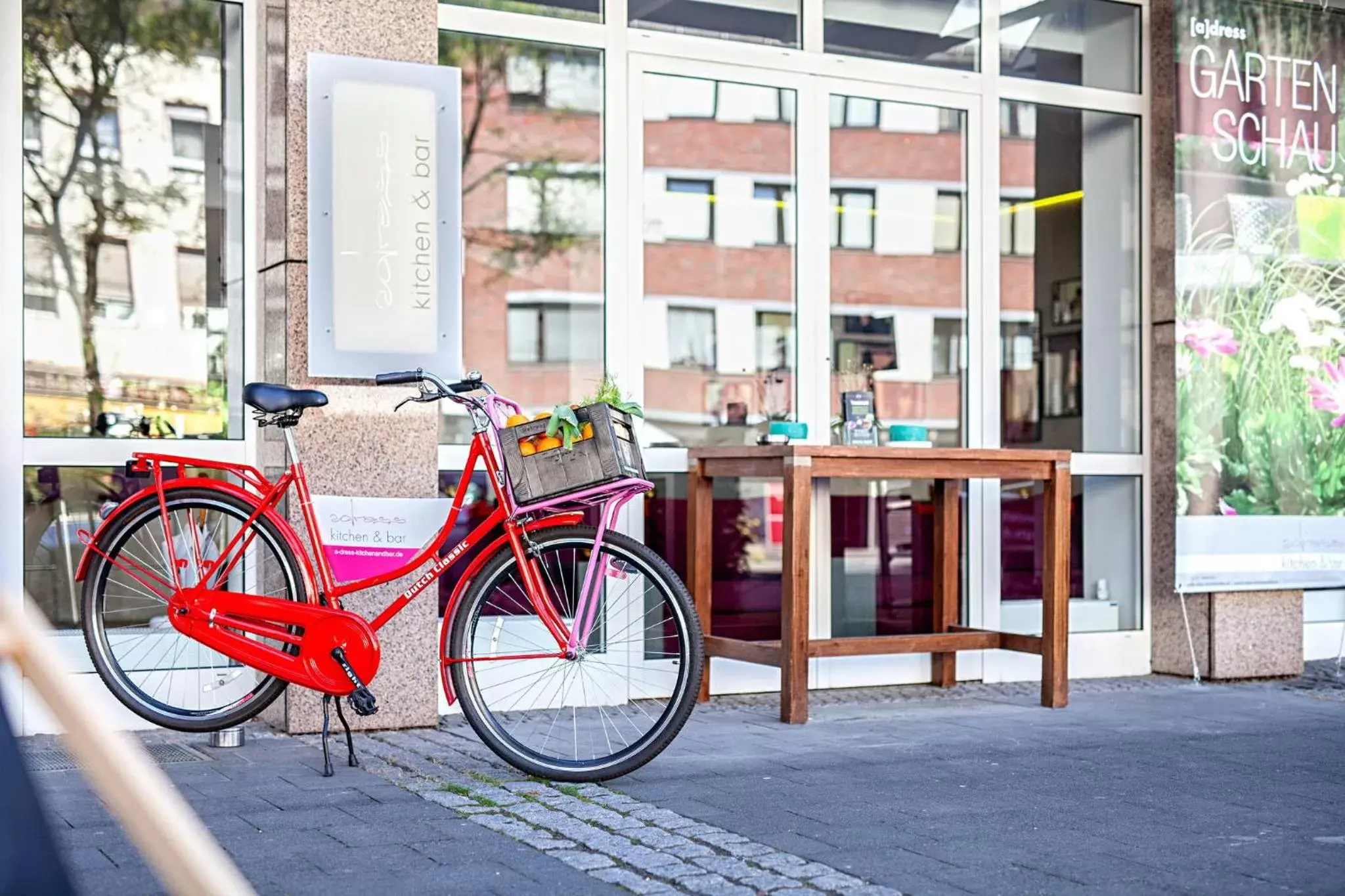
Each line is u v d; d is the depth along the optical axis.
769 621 5.88
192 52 5.11
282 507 4.59
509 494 4.00
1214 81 6.22
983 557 6.15
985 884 2.93
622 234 5.89
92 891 2.80
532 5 5.62
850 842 3.28
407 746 4.43
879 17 6.14
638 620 4.43
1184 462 6.13
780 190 6.11
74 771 3.97
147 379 5.04
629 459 3.90
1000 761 4.29
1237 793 3.85
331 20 4.67
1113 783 3.97
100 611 4.21
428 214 4.73
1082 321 6.41
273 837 3.26
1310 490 6.30
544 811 3.55
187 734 4.59
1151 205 6.45
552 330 6.62
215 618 4.03
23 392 4.84
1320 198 6.36
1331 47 6.41
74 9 5.01
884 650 5.25
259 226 5.09
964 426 6.24
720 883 2.92
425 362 4.72
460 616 4.00
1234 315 6.21
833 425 6.05
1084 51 6.42
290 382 4.64
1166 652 6.34
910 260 6.23
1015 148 6.31
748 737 4.69
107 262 5.00
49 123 4.98
